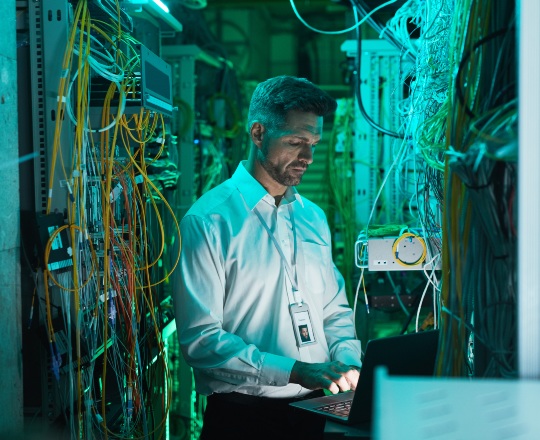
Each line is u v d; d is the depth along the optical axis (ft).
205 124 16.39
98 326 7.46
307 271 7.62
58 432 6.83
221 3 27.32
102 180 7.34
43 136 6.85
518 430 2.58
